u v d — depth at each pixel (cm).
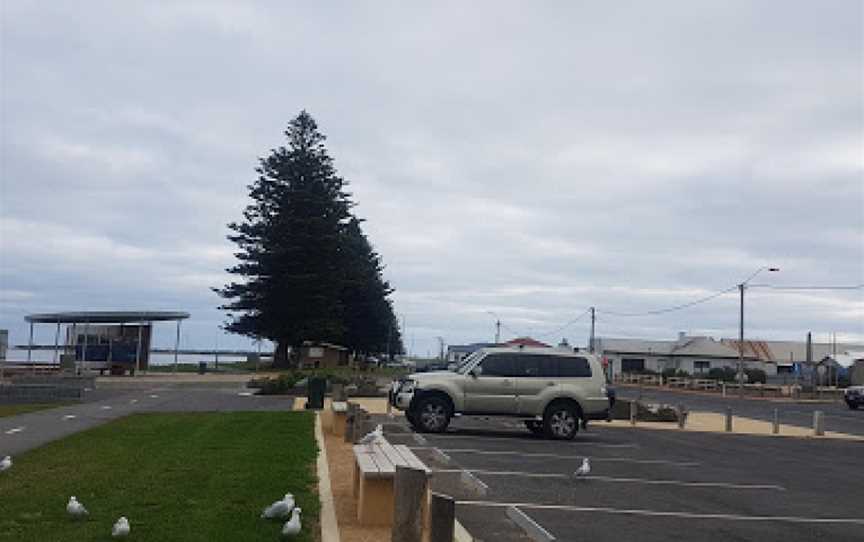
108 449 1467
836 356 9362
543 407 2214
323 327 6175
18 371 4266
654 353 10319
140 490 1042
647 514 1158
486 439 2120
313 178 6178
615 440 2306
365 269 7588
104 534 801
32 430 1819
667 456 1942
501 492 1283
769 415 4178
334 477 1250
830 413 4697
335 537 844
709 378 8600
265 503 969
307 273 6097
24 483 1095
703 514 1183
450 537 663
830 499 1410
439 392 2211
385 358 11631
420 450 1759
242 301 6159
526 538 960
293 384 3709
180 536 797
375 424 2100
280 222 6062
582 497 1273
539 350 2250
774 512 1241
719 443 2436
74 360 4725
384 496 923
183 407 2705
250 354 8556
